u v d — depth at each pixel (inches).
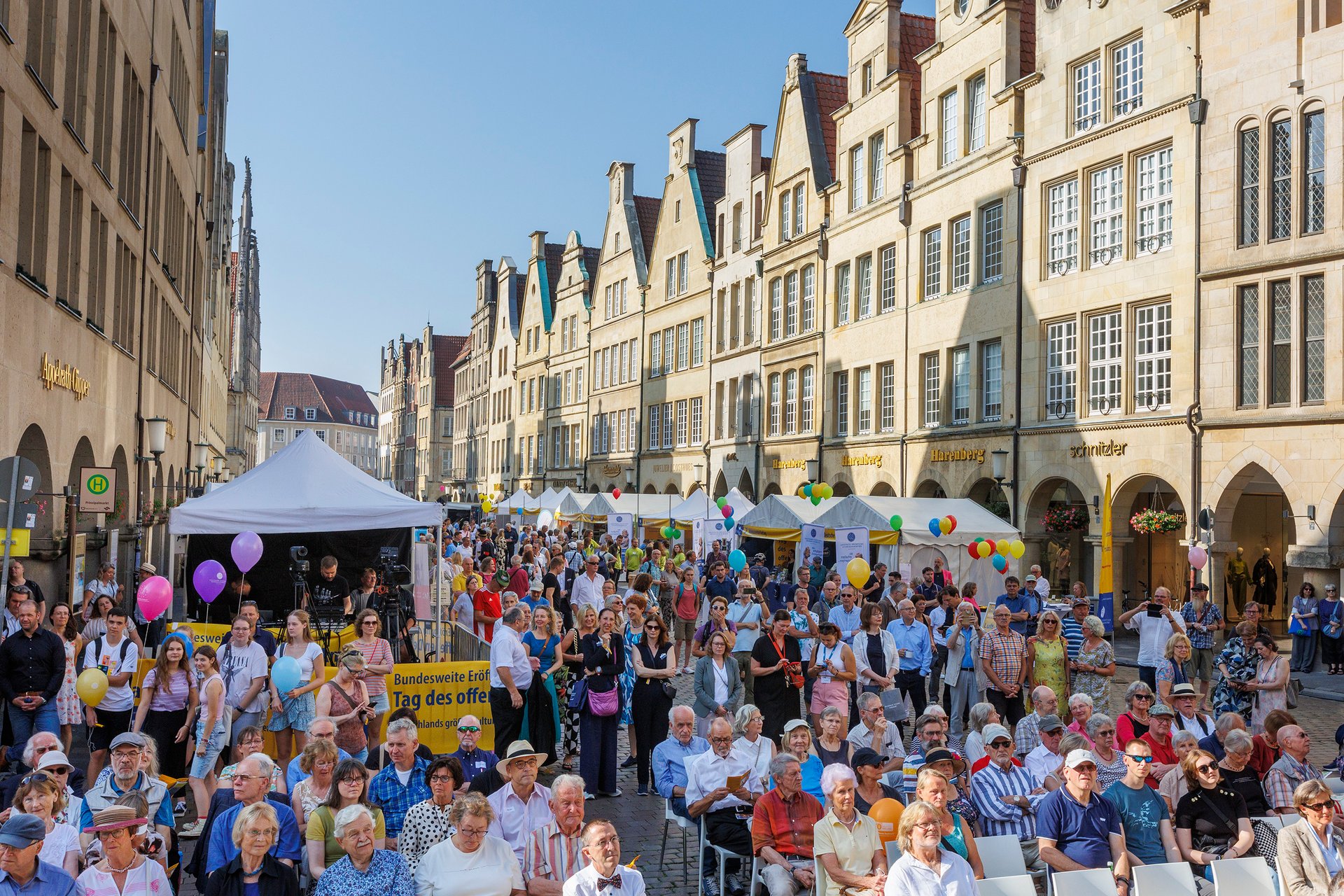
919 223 1362.0
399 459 5610.2
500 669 488.4
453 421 4539.9
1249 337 931.3
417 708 535.2
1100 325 1083.3
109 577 637.9
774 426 1744.6
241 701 462.3
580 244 2733.8
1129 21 1045.2
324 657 558.9
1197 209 970.1
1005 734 370.3
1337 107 866.8
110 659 481.4
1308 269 880.9
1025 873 323.9
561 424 2802.7
